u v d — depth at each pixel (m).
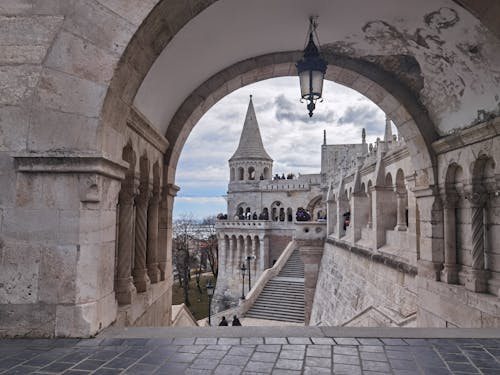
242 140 69.69
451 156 8.19
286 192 65.19
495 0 5.41
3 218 4.90
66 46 5.06
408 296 11.48
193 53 7.60
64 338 4.74
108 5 5.07
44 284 4.83
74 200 4.91
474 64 7.04
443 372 3.79
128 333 4.97
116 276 6.50
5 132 4.99
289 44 8.68
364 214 19.84
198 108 9.20
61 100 5.01
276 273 41.09
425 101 8.74
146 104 7.47
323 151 55.34
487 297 6.95
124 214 6.62
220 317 33.81
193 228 87.19
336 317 22.56
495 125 6.64
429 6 6.73
